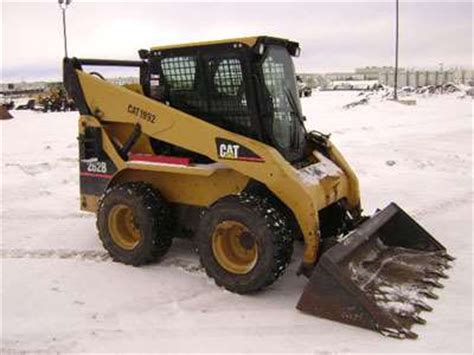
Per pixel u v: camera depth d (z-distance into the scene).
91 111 6.09
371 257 5.20
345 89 64.12
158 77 5.80
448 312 4.58
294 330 4.34
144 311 4.70
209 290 5.11
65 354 4.04
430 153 12.73
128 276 5.46
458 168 10.88
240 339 4.22
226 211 4.89
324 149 6.00
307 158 5.84
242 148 5.04
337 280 4.42
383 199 8.43
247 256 5.00
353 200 5.95
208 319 4.55
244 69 5.14
